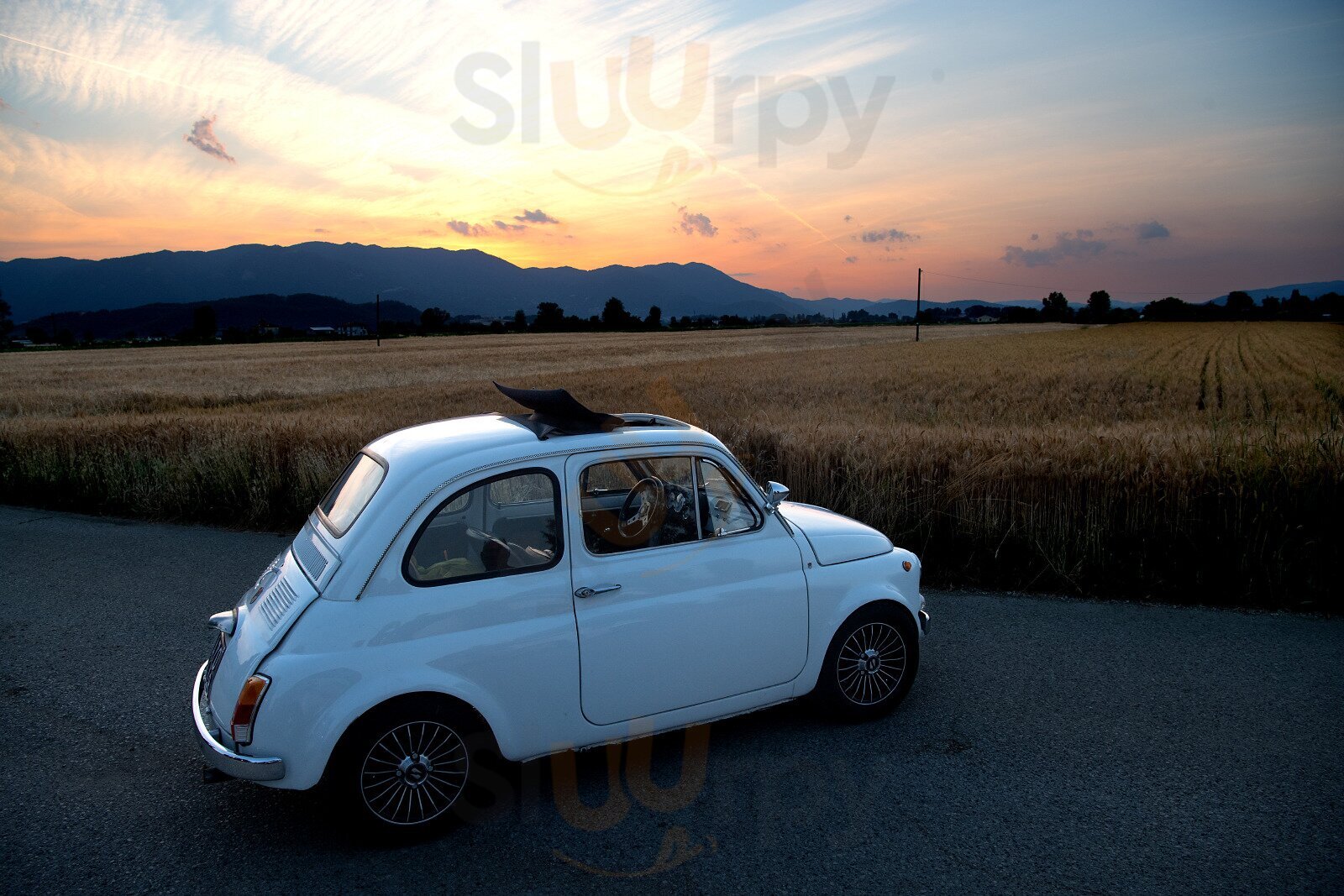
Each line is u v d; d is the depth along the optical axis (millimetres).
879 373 31188
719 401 21844
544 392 3430
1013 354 43375
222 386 32812
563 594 3213
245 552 7812
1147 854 2945
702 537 3588
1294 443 7289
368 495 3232
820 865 2896
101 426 12211
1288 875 2816
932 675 4664
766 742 3857
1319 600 5965
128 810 3340
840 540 4004
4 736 3988
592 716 3295
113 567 7230
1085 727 3984
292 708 2820
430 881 2840
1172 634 5348
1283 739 3840
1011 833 3086
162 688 4562
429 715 3018
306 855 3018
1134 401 20266
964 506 7277
